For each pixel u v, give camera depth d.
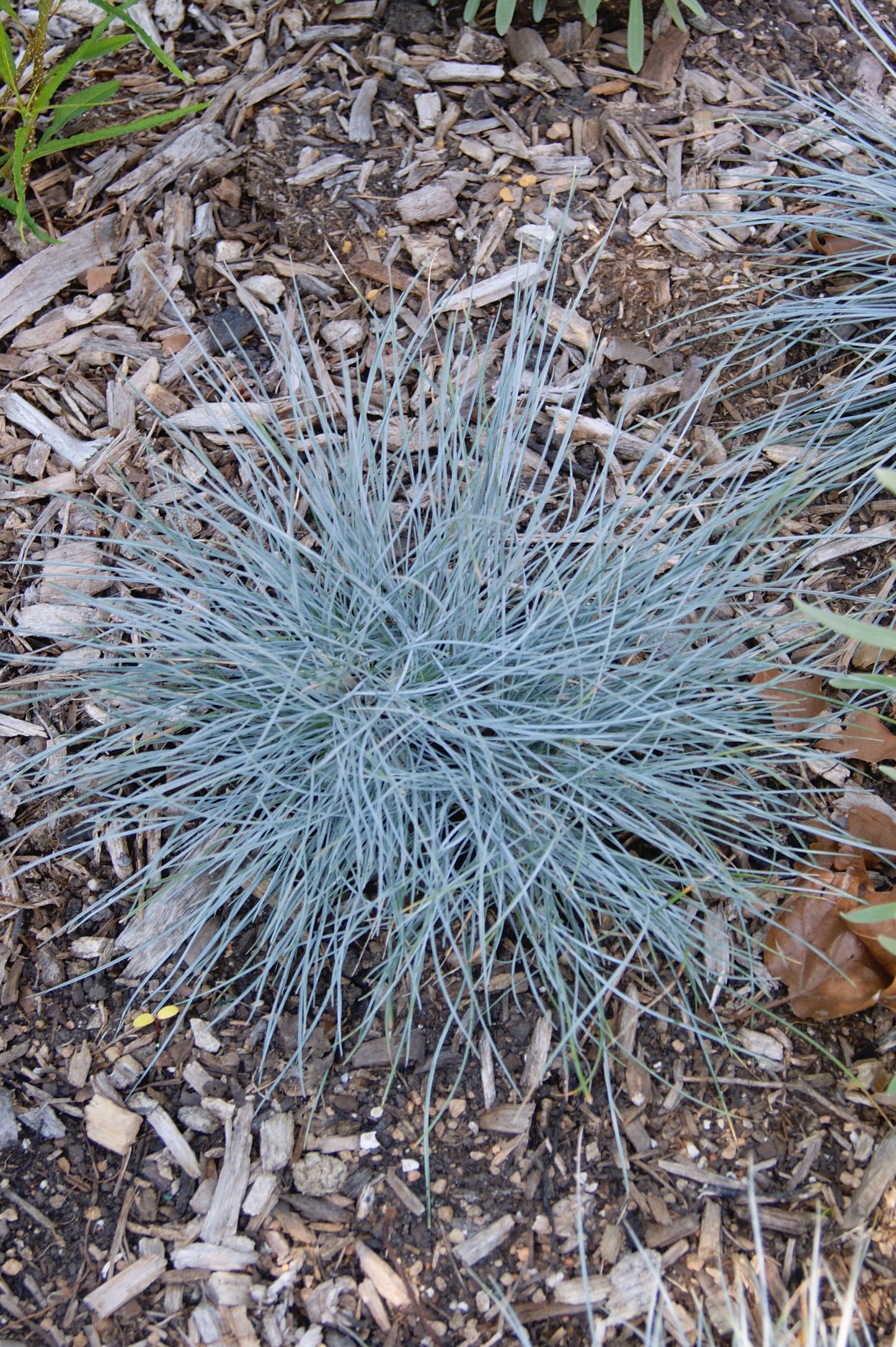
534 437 1.27
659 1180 1.07
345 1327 1.04
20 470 1.26
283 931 1.14
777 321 1.31
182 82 1.39
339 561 1.19
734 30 1.42
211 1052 1.11
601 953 1.07
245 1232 1.06
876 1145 1.08
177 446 1.27
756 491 1.24
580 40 1.41
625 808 1.15
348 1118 1.09
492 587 1.15
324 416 1.18
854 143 1.34
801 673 1.19
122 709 1.19
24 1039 1.12
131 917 1.15
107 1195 1.08
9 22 1.41
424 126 1.37
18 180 1.26
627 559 1.15
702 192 1.35
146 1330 1.04
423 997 1.12
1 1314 1.04
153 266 1.32
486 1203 1.07
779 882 1.15
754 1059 1.11
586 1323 1.04
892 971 1.11
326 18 1.42
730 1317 1.00
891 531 1.24
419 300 1.30
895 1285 1.05
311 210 1.33
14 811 1.17
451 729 1.11
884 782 1.18
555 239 1.32
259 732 1.16
